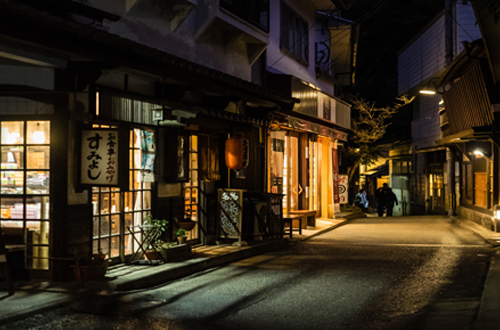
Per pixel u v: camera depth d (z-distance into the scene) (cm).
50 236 902
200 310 776
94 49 801
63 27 710
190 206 1328
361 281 996
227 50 1535
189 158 1310
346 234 1867
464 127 2078
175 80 1059
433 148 3022
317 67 2466
